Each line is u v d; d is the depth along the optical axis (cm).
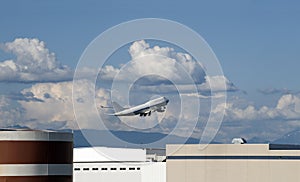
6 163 17388
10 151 17412
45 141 17712
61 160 17938
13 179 17400
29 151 17525
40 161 17625
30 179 17512
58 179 17862
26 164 17488
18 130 17712
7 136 17425
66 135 18100
